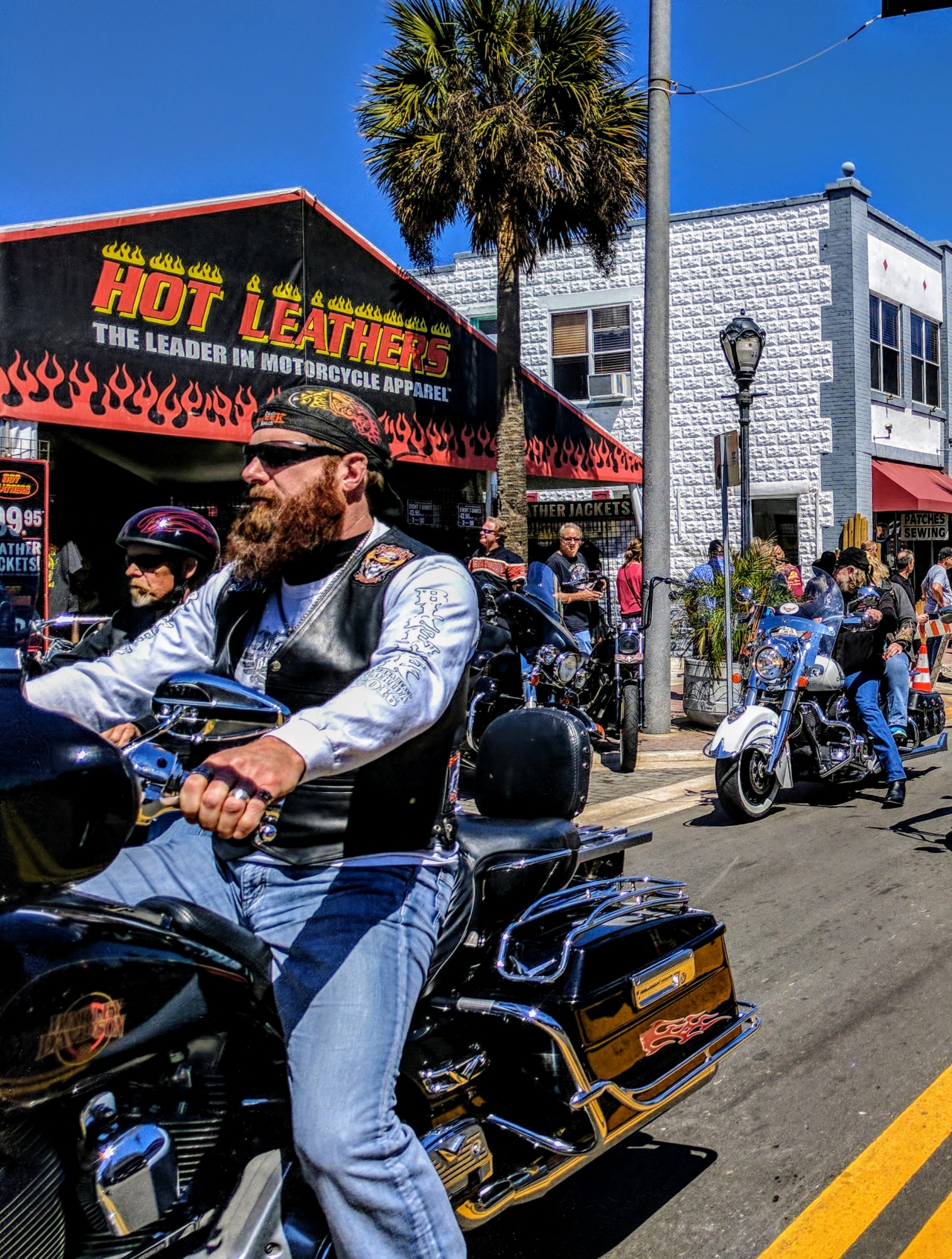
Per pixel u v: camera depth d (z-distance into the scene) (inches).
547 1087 95.0
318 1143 73.1
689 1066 106.7
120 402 332.2
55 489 390.3
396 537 86.4
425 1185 76.4
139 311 335.9
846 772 300.0
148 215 336.2
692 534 840.3
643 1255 108.5
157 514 161.5
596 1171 123.7
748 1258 107.7
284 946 80.7
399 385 426.6
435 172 462.3
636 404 845.8
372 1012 77.0
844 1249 108.8
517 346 477.1
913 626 312.2
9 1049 63.1
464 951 99.9
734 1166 124.1
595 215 495.2
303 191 382.0
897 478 817.5
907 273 871.7
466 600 81.0
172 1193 69.9
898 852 252.4
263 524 83.5
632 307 845.8
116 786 64.5
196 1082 74.1
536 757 114.4
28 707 68.1
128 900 85.9
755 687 286.4
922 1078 143.0
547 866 107.4
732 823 283.6
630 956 103.6
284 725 68.3
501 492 476.7
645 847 258.5
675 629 439.8
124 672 90.7
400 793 81.6
